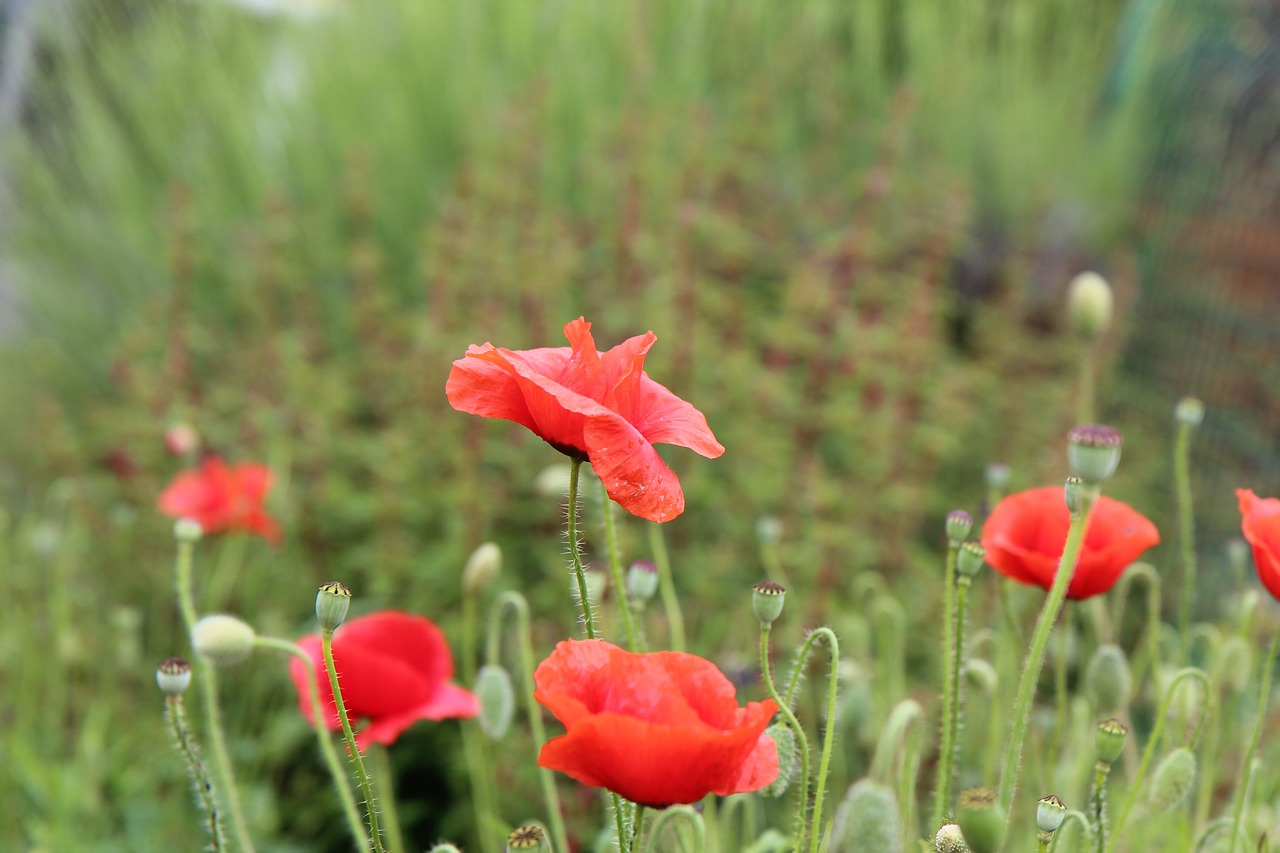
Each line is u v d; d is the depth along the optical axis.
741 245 4.54
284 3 6.22
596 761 0.97
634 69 5.21
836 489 3.86
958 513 1.28
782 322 4.16
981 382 4.59
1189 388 5.50
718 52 6.25
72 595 3.50
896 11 7.07
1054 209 6.06
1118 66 7.11
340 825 3.22
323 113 5.57
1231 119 5.77
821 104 5.78
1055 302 5.70
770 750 1.07
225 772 1.56
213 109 5.74
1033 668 1.17
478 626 3.39
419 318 4.35
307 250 4.95
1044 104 6.58
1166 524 4.64
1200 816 1.59
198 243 5.14
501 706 1.68
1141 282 6.01
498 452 3.66
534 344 3.93
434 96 5.58
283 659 3.38
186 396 4.28
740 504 3.71
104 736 3.18
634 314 4.06
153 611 3.61
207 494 2.98
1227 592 4.01
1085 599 1.48
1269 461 4.83
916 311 4.29
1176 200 6.05
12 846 2.76
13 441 4.97
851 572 3.68
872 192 4.63
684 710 1.00
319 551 3.75
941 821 1.32
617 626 1.78
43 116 6.31
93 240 5.50
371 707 1.72
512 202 4.52
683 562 3.59
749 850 1.41
